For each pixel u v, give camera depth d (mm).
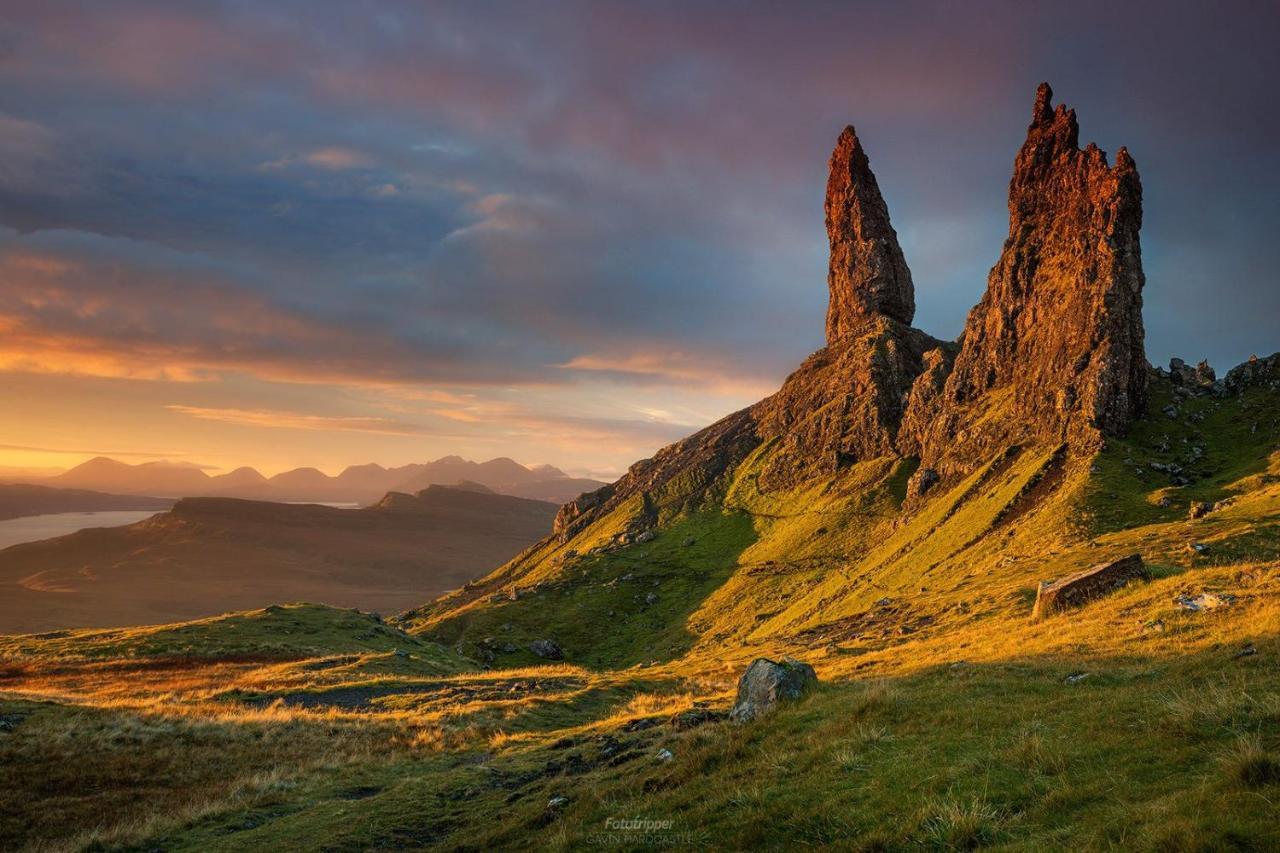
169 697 52969
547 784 23578
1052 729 16375
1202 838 9281
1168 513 101312
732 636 165500
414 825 22922
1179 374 181250
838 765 16844
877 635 60688
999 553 111812
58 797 29422
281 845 22578
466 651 187125
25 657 83312
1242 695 14938
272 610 111062
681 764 19938
